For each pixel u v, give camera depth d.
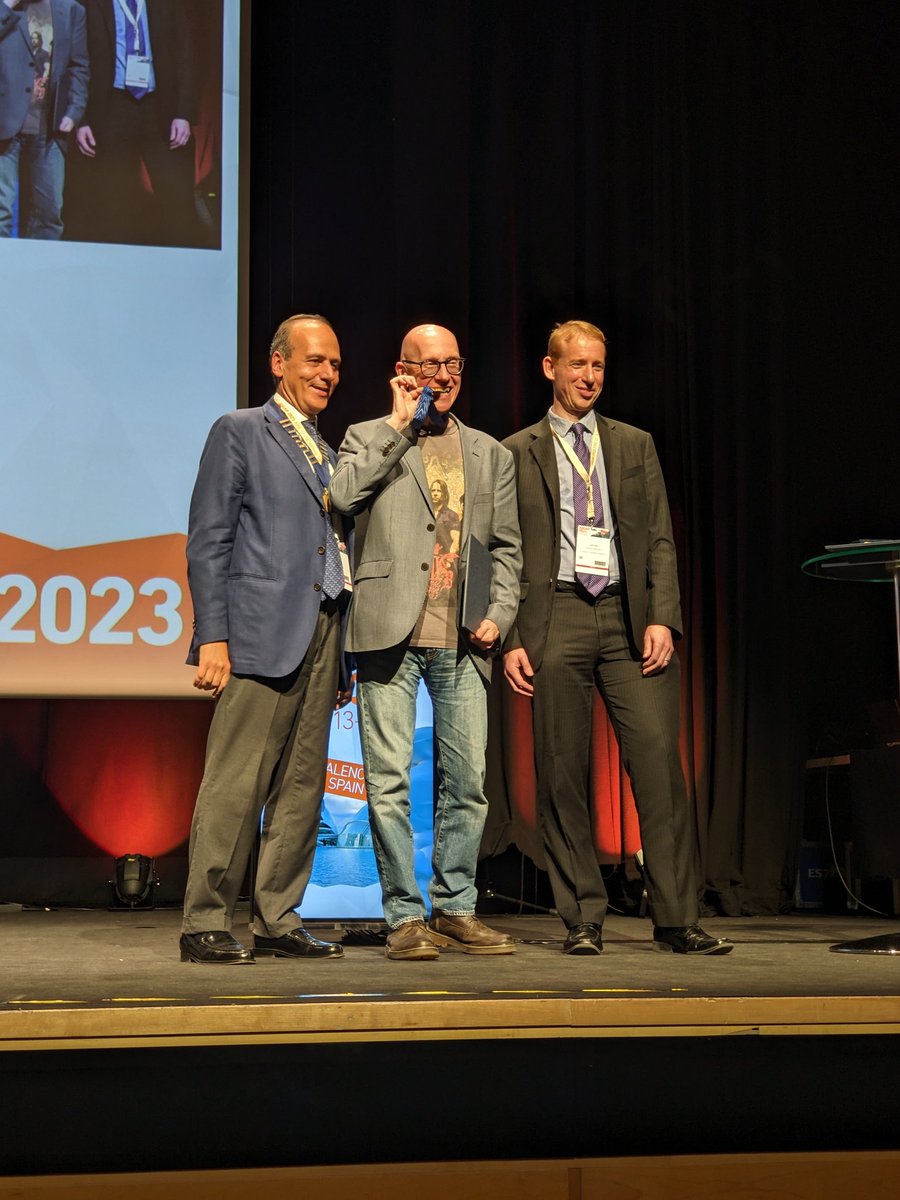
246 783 2.55
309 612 2.59
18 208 4.11
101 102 4.20
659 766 2.74
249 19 4.31
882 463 4.68
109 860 4.33
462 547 2.69
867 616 4.68
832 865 4.48
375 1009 1.83
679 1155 1.90
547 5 4.64
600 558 2.77
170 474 4.14
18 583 4.02
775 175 4.70
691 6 4.72
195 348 4.19
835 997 1.90
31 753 4.33
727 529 4.55
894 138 4.75
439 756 2.72
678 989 1.96
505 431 4.47
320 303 4.46
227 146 4.27
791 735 4.50
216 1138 1.85
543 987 1.99
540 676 2.76
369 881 3.37
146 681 4.07
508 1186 1.86
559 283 4.55
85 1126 1.82
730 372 4.64
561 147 4.59
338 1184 1.83
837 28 4.77
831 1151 1.92
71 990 1.97
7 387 4.05
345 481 2.61
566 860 2.73
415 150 4.49
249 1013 1.81
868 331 4.71
